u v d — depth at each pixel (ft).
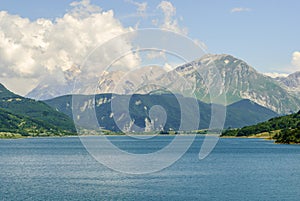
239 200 255.09
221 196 267.59
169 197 262.88
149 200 252.62
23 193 277.23
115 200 251.60
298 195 271.69
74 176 368.07
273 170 435.53
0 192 281.33
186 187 303.27
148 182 326.03
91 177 358.64
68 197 261.44
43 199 256.52
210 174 388.57
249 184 321.93
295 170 437.58
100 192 279.90
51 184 317.63
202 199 257.14
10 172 412.36
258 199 258.37
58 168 446.60
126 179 342.23
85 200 251.39
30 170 429.79
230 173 401.29
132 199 254.47
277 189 296.10
